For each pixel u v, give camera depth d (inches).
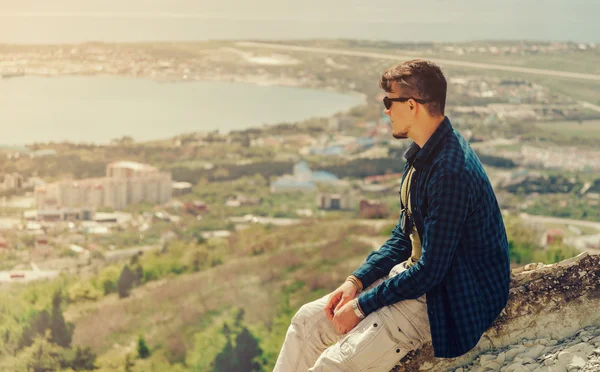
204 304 1907.0
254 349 1510.8
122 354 1653.5
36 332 1716.3
